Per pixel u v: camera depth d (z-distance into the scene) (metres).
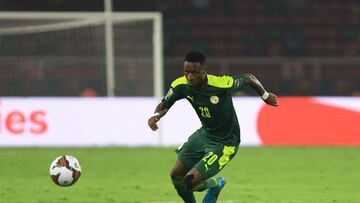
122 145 64.56
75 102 64.56
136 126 64.81
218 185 28.56
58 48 75.25
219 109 26.98
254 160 54.56
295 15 104.00
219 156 26.97
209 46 100.31
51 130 64.06
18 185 41.19
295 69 91.81
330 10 104.75
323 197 36.47
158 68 65.62
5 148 62.88
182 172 28.06
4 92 75.50
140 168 49.84
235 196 36.69
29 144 63.78
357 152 60.25
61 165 29.23
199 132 28.17
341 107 65.62
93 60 75.00
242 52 100.12
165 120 64.88
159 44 65.75
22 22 68.81
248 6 104.19
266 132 65.31
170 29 101.25
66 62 75.56
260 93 27.84
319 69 93.00
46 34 75.12
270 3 104.62
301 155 58.00
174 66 88.81
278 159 55.22
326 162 53.38
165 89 88.12
